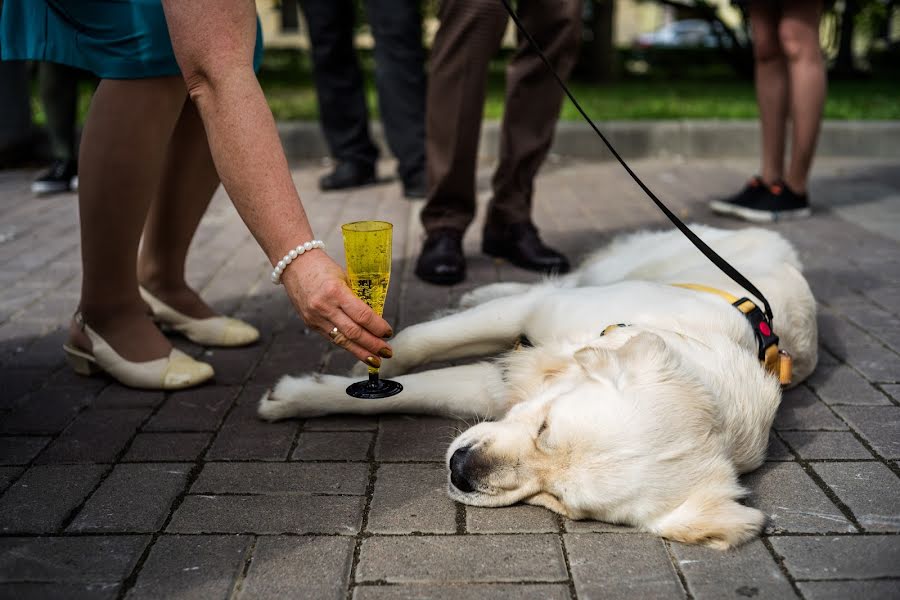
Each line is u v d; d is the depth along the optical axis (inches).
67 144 98.2
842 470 40.3
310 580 31.7
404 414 45.8
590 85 200.7
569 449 34.5
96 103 44.1
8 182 104.0
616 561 33.1
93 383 49.2
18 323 58.3
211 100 36.8
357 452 41.6
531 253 70.6
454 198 69.2
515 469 35.5
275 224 35.9
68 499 37.0
